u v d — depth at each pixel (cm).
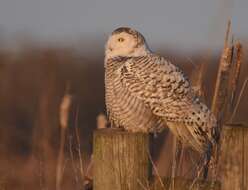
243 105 1577
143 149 800
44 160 1212
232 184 773
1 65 2630
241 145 768
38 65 2564
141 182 800
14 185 1444
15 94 2553
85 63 2775
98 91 2667
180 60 2339
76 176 930
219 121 1003
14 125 2391
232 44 999
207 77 1320
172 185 802
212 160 935
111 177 802
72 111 1830
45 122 1512
